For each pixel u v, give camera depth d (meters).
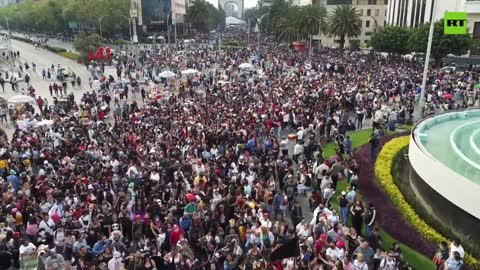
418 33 56.44
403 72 45.72
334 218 13.52
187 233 13.76
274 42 101.31
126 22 98.44
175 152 19.70
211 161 18.81
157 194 15.31
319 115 26.48
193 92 38.47
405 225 15.62
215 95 34.53
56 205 14.35
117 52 72.81
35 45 98.50
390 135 26.14
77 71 61.31
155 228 13.44
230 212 14.17
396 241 14.98
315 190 17.31
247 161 18.64
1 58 76.88
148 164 18.25
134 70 54.91
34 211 14.24
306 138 24.38
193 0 123.88
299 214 15.12
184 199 14.90
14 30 154.12
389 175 19.58
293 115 27.22
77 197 15.02
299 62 57.12
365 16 99.06
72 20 103.38
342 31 72.62
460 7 63.91
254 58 59.66
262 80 42.69
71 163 18.67
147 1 108.69
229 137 22.12
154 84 42.59
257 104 29.84
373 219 14.30
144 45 86.56
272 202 15.82
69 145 21.30
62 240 12.60
